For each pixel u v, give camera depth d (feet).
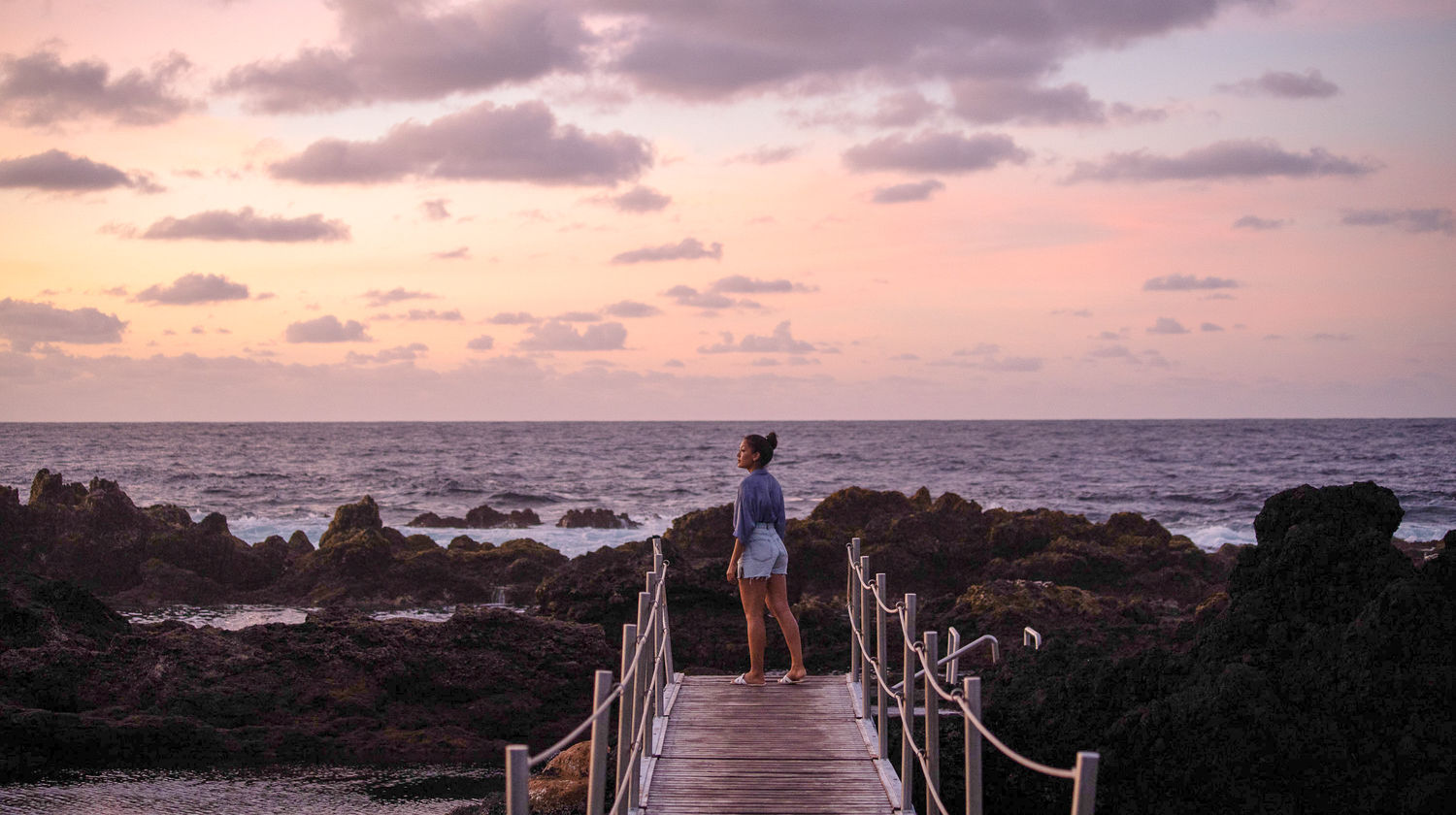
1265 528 28.91
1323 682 23.62
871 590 26.50
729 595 50.60
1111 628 40.01
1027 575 70.03
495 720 40.37
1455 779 21.39
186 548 80.64
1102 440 410.31
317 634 43.11
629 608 50.39
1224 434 474.90
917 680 38.04
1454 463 259.60
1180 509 158.81
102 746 35.53
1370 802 22.07
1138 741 24.40
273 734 37.11
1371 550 25.96
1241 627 26.04
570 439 479.82
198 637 41.55
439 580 78.54
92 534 81.41
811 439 460.14
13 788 33.04
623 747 19.93
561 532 123.85
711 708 29.22
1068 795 25.53
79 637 43.27
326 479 225.15
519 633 44.57
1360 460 273.13
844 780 23.21
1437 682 22.35
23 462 270.46
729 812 21.15
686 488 214.48
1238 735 23.09
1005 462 278.05
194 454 318.24
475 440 451.12
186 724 36.45
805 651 47.52
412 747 37.55
